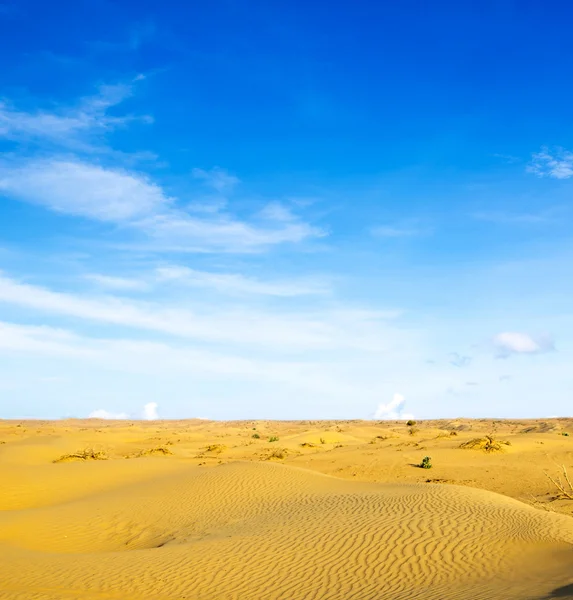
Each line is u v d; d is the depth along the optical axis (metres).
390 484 25.98
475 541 15.75
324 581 13.70
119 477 33.41
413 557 14.88
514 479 33.06
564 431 75.62
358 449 50.88
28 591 13.10
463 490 22.33
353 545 16.12
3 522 22.66
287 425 150.00
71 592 13.09
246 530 19.42
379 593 12.65
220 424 165.00
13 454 43.78
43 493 30.25
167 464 36.72
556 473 34.34
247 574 14.45
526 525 16.92
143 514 23.73
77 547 20.14
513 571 13.47
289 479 28.25
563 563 13.64
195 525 21.67
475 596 11.76
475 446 44.41
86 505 25.56
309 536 17.34
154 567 15.28
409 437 67.56
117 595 12.97
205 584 13.81
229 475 28.88
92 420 179.50
